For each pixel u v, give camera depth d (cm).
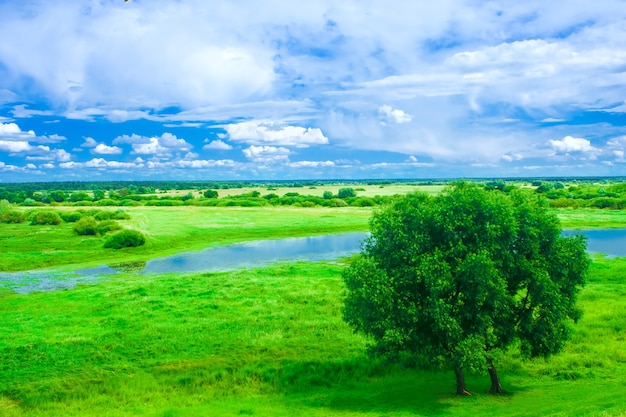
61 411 2373
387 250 2598
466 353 2283
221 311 4119
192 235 9569
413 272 2448
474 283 2366
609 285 4916
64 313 4131
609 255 7119
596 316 3775
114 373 2861
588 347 3155
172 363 3022
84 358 3073
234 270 6425
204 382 2772
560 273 2545
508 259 2461
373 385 2742
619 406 1958
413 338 2489
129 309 4166
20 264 6769
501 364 2997
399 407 2333
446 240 2514
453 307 2450
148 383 2711
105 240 8475
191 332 3572
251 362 3042
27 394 2561
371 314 2481
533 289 2481
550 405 2211
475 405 2314
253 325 3741
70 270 6525
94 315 4038
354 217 12525
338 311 4109
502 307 2441
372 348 2612
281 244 9006
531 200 2633
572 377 2727
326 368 2933
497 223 2441
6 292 5188
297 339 3453
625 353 3005
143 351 3209
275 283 5131
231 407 2391
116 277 5988
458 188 2634
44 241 8488
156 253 7931
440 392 2577
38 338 3400
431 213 2525
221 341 3406
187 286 5031
